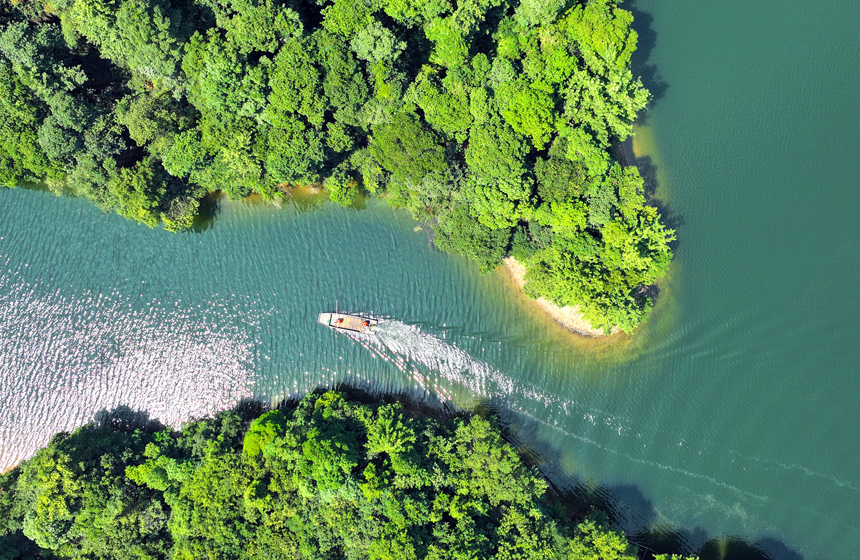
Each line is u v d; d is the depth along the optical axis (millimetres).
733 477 68188
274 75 57188
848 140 68375
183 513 59500
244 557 59094
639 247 61750
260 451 62156
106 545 60625
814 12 68812
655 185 68500
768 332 68438
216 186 66562
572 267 61156
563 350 70312
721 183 68562
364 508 58875
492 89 58156
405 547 56562
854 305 67688
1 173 63438
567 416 70250
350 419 64188
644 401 69625
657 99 68438
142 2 53531
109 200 65688
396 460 59250
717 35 68875
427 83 57562
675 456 68938
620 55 57531
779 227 68500
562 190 58688
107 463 62969
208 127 60562
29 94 59062
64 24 56688
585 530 60438
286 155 60594
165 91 61375
